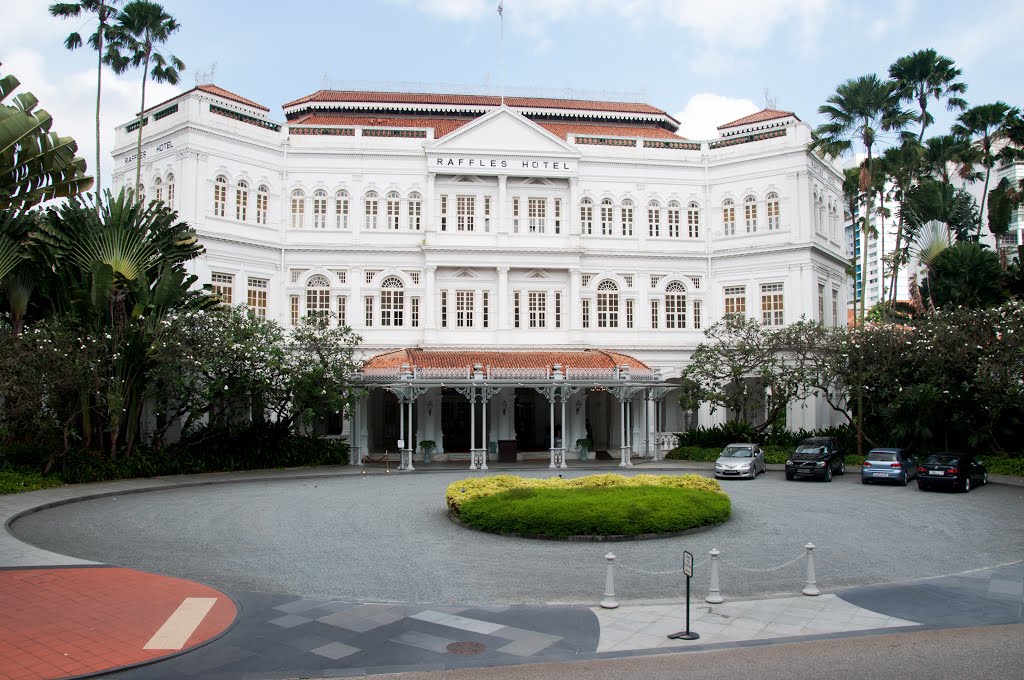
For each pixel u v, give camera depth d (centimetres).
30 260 3048
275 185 4716
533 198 4912
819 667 1058
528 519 1953
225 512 2398
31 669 1046
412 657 1103
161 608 1319
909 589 1476
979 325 3634
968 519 2294
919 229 4947
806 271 4703
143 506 2523
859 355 3866
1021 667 1054
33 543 1908
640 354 4875
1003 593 1445
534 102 5509
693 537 1983
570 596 1430
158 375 3278
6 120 1548
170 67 4212
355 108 5253
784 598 1415
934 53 4566
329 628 1227
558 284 4869
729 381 4875
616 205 4981
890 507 2527
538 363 4234
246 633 1200
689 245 5028
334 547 1862
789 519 2272
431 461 4244
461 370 3969
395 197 4834
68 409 3123
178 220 4303
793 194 4781
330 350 3812
